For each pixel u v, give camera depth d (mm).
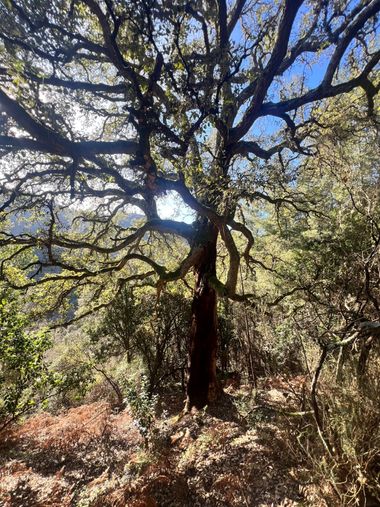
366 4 6086
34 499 4465
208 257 7766
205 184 5578
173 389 9469
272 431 4898
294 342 4691
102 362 10234
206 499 4012
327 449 3305
